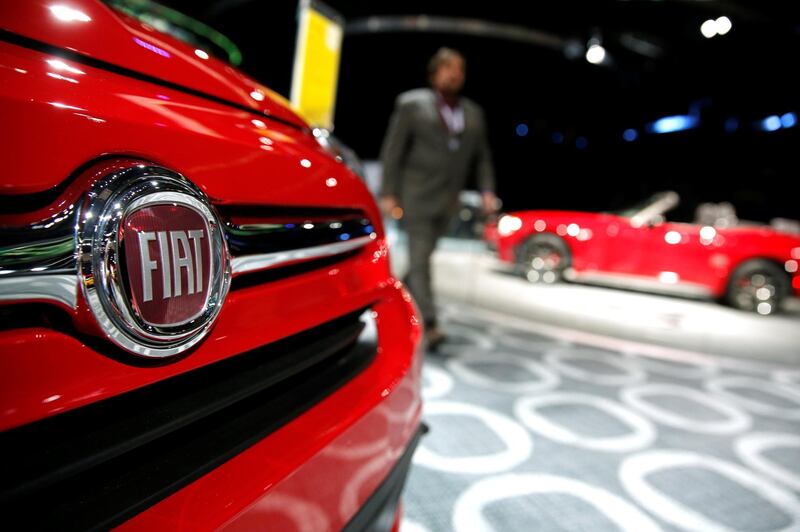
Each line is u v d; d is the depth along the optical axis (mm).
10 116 338
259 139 553
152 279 383
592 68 9781
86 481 370
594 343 2854
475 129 2277
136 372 383
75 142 366
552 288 4309
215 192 461
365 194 771
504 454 1472
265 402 527
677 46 7656
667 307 3877
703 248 3922
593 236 4227
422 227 2273
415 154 2225
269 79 9367
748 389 2270
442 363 2242
